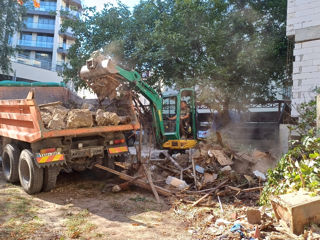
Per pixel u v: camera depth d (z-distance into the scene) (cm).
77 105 773
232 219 399
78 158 568
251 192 527
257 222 362
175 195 516
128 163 631
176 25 1186
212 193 513
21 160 540
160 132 883
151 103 859
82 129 519
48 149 501
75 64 1273
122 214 435
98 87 694
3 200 484
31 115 494
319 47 792
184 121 891
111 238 346
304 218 326
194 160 648
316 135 474
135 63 1245
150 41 1211
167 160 672
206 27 1068
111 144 589
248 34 1183
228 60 1115
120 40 1186
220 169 608
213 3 1141
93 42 1261
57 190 556
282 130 862
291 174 424
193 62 1155
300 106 756
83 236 351
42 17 3888
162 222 404
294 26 842
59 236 348
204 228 378
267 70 1137
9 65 2161
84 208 459
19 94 781
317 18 798
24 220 398
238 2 1228
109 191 554
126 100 655
